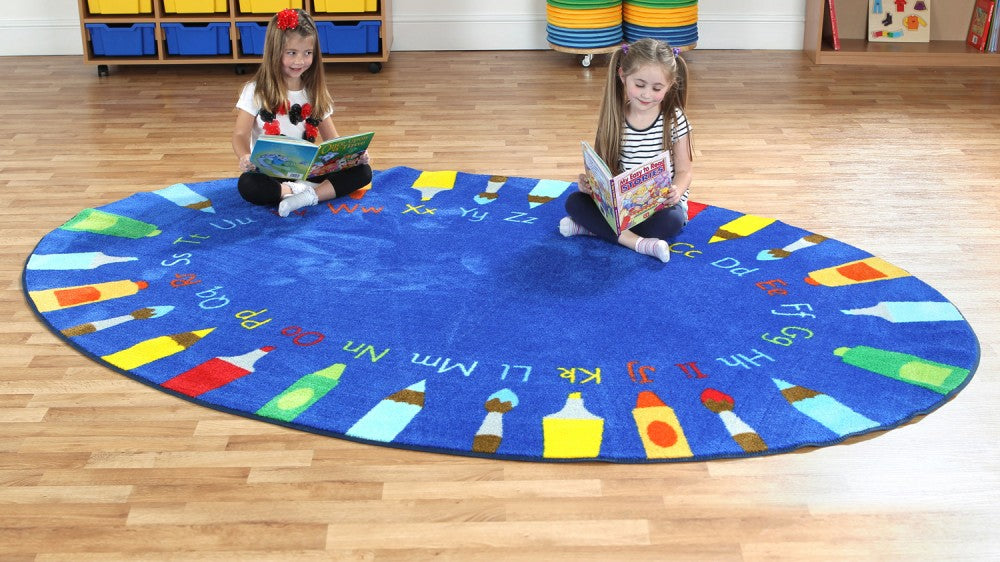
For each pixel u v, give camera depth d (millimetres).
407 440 1974
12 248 2783
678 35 4418
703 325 2389
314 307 2473
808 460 1937
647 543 1731
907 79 4371
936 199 3156
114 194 3150
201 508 1808
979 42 4617
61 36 4594
